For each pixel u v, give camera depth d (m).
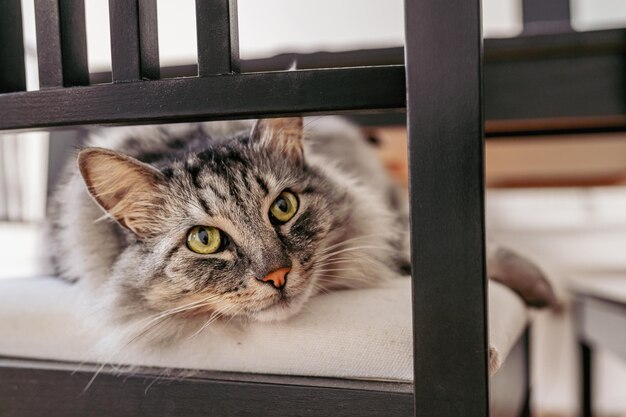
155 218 0.40
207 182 0.39
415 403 0.31
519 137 0.67
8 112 0.34
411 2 0.30
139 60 0.33
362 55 0.55
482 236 0.30
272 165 0.41
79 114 0.33
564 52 0.53
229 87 0.32
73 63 0.34
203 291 0.38
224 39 0.32
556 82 0.54
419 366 0.31
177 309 0.37
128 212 0.40
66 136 0.57
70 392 0.36
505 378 0.39
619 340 0.53
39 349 0.38
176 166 0.41
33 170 0.73
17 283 0.44
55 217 0.46
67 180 0.46
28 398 0.37
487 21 1.18
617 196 1.14
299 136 0.43
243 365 0.36
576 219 1.13
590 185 1.12
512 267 0.49
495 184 1.14
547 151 0.74
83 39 0.35
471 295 0.30
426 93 0.30
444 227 0.30
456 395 0.30
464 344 0.30
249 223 0.39
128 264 0.40
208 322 0.37
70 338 0.38
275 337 0.36
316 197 0.43
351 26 1.23
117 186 0.39
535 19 0.67
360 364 0.34
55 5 0.34
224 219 0.38
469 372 0.30
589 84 0.53
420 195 0.30
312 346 0.35
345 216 0.44
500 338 0.37
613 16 1.08
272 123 0.42
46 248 0.47
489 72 0.54
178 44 1.14
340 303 0.38
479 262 0.30
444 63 0.30
